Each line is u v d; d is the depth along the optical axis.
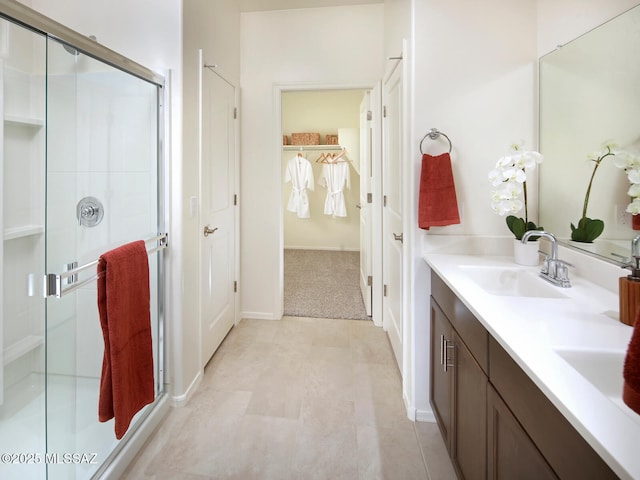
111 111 1.59
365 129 3.04
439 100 1.65
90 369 1.51
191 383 1.93
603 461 0.50
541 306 1.01
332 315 3.11
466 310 1.17
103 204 1.59
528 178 1.64
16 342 1.38
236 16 2.71
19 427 1.33
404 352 1.89
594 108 1.23
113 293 1.30
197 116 1.98
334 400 1.90
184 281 1.85
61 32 1.24
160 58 1.78
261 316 3.01
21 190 1.43
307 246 6.11
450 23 1.63
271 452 1.52
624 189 1.11
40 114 1.39
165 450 1.52
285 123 5.75
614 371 0.73
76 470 1.30
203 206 2.11
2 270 1.38
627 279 0.89
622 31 1.09
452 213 1.60
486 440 0.98
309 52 2.77
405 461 1.47
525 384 0.75
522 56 1.61
